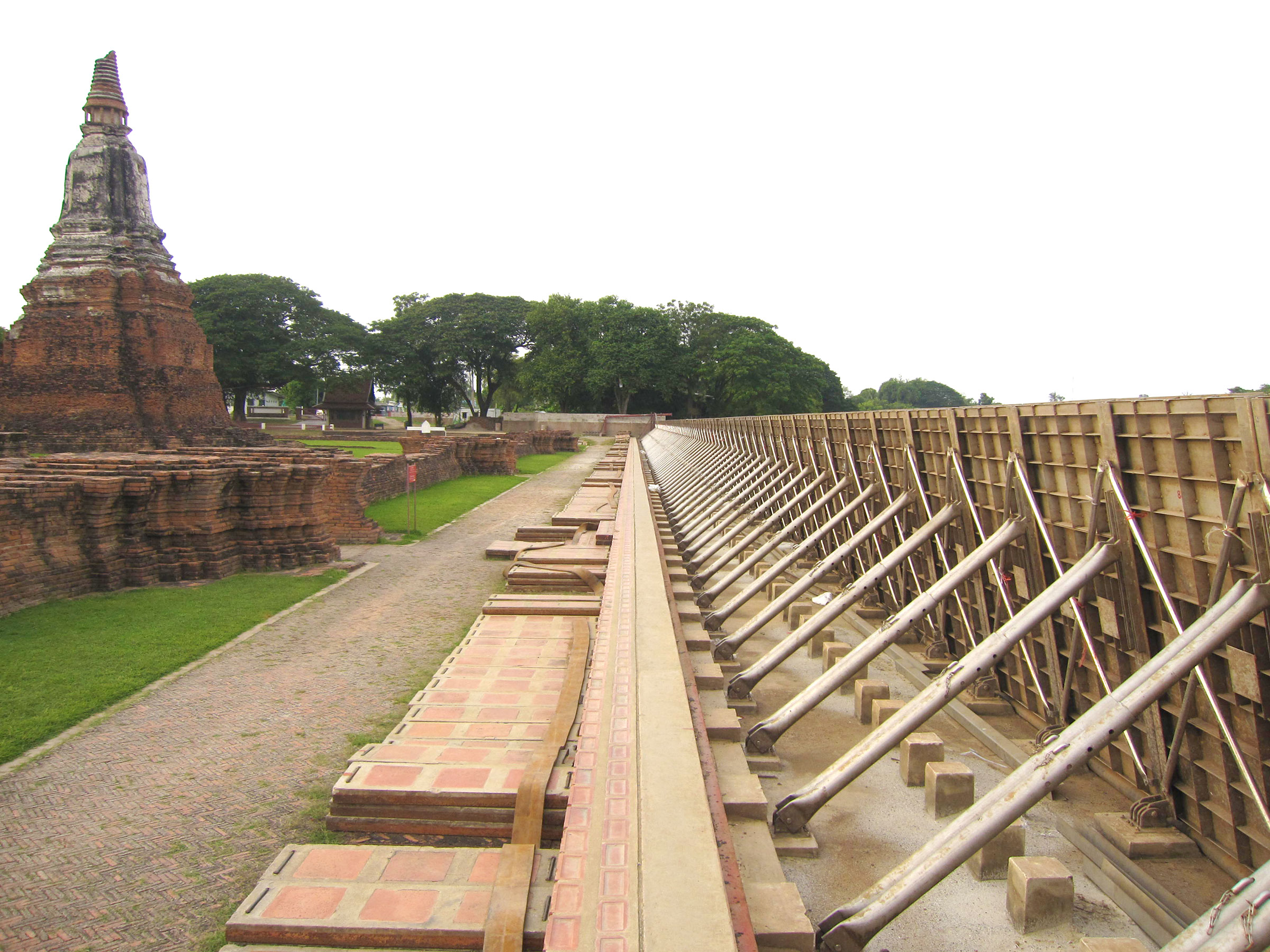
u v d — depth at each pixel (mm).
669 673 4938
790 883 3561
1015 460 6148
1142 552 4746
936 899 4156
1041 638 6195
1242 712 4152
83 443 33781
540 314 75312
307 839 5523
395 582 14188
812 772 5664
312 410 95875
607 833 3244
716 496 16297
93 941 4492
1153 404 4648
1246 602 3840
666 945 2402
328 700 8234
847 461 11047
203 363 38500
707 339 77125
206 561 14016
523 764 6047
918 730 5863
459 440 37000
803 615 9672
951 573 5992
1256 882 2748
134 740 7172
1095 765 5426
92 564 12812
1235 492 4051
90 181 35344
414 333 75250
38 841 5504
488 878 4816
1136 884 4156
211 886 5004
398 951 4289
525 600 11359
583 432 72875
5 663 9055
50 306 34281
